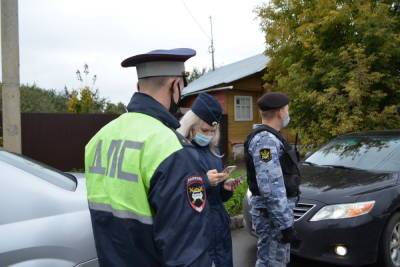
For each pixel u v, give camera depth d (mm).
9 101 5832
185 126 2781
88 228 2428
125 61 1636
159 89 1617
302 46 8711
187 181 1418
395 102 8141
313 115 8438
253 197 2996
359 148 5098
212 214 2688
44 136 9414
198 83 19031
